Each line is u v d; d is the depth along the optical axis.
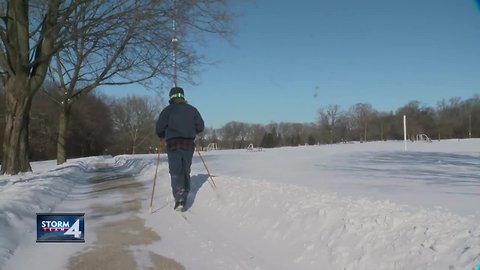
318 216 5.99
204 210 8.28
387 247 4.70
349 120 99.88
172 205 8.91
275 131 106.56
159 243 6.21
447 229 4.73
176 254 5.70
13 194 8.83
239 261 5.40
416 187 10.13
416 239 4.64
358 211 5.80
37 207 8.20
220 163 21.23
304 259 5.24
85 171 21.05
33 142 59.16
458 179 11.95
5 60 15.54
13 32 15.16
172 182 8.44
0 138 44.00
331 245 5.25
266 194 7.76
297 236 5.83
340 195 7.64
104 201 9.81
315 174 13.95
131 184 13.12
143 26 15.46
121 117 93.81
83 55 19.48
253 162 21.64
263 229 6.46
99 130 83.25
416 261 4.29
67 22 15.02
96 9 15.38
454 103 105.56
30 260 5.43
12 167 15.80
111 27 15.13
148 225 7.29
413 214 5.41
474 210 6.81
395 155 25.88
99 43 17.95
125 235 6.64
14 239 5.93
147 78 21.36
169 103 8.93
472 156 24.41
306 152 33.16
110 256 5.61
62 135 26.34
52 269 5.15
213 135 109.06
